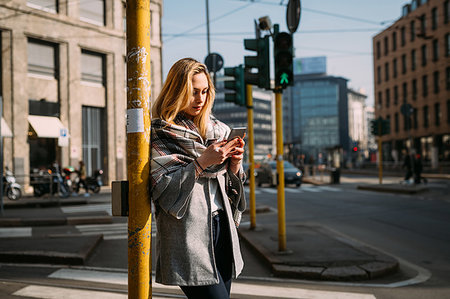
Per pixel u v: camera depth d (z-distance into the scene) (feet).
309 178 101.60
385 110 178.50
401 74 164.96
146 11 6.61
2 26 67.62
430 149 147.84
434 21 143.02
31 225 35.53
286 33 21.11
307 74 461.78
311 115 407.23
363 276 17.78
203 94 6.41
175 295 14.89
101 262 20.99
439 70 141.18
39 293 14.75
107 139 84.64
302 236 26.84
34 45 73.10
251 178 29.96
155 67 92.53
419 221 35.78
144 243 6.20
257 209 42.98
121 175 86.74
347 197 57.06
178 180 5.74
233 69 28.07
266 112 378.73
